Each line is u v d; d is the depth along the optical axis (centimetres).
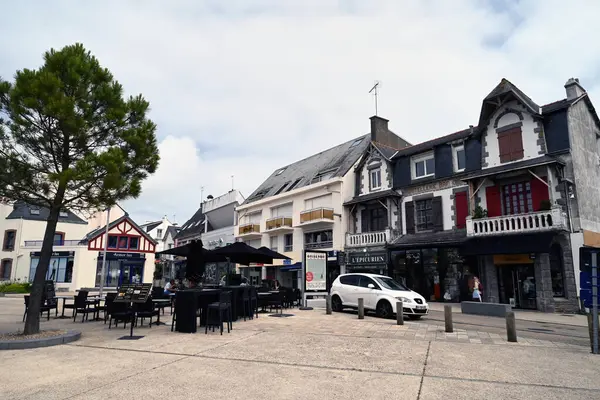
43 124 920
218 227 4050
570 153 1628
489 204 1848
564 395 501
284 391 514
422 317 1390
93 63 967
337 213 2552
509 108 1830
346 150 3047
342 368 629
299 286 2836
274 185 3547
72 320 1248
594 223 1695
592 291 775
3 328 1053
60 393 507
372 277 1449
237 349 770
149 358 698
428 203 2144
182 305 998
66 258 3659
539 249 1552
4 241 3916
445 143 2083
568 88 1794
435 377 580
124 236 3831
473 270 1852
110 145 998
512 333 877
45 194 943
